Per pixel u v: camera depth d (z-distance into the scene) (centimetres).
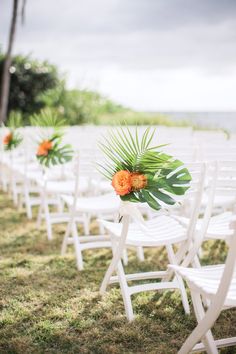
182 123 1405
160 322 296
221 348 265
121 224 333
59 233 518
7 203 692
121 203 283
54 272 386
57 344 268
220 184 302
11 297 332
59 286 354
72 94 1770
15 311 308
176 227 317
